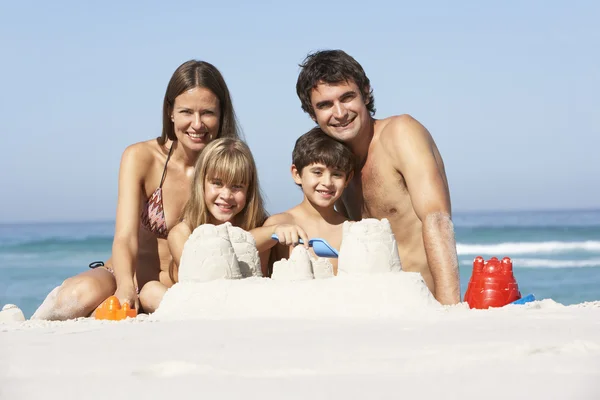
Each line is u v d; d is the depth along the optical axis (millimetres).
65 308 5645
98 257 26984
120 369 2648
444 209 5559
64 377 2543
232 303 4457
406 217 5918
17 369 2711
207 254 4766
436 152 5855
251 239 5195
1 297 16922
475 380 2299
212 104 6012
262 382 2375
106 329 3865
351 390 2229
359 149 6035
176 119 6016
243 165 5742
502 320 3701
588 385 2184
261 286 4516
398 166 5770
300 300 4379
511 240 30562
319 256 5465
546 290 16484
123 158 6098
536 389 2156
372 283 4402
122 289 5469
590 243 28422
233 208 5820
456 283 5434
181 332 3602
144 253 6207
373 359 2703
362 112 5902
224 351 2951
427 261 5672
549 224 40469
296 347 3002
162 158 6172
